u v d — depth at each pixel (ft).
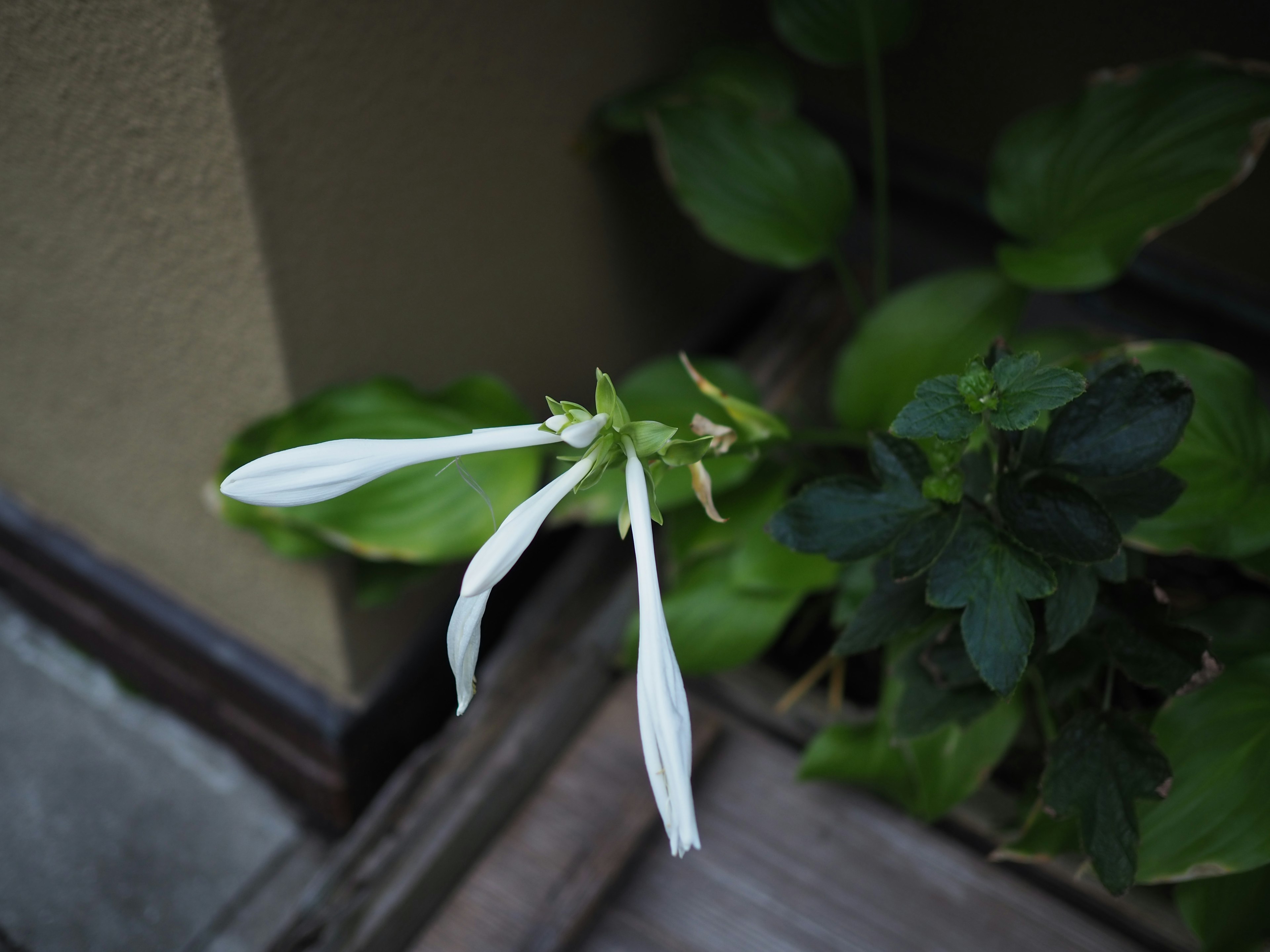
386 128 1.88
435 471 2.04
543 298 2.35
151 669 2.60
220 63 1.61
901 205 2.76
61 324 2.10
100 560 2.56
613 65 2.28
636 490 1.35
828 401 2.53
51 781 2.54
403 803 2.09
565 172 2.26
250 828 2.48
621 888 2.01
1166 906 1.85
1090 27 2.29
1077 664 1.68
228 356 1.95
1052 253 2.00
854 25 2.27
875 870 1.98
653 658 1.24
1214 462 1.77
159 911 2.34
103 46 1.67
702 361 2.22
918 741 1.84
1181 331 2.48
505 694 2.21
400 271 2.02
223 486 1.25
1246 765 1.66
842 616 1.97
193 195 1.76
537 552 2.71
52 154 1.84
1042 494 1.47
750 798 2.07
